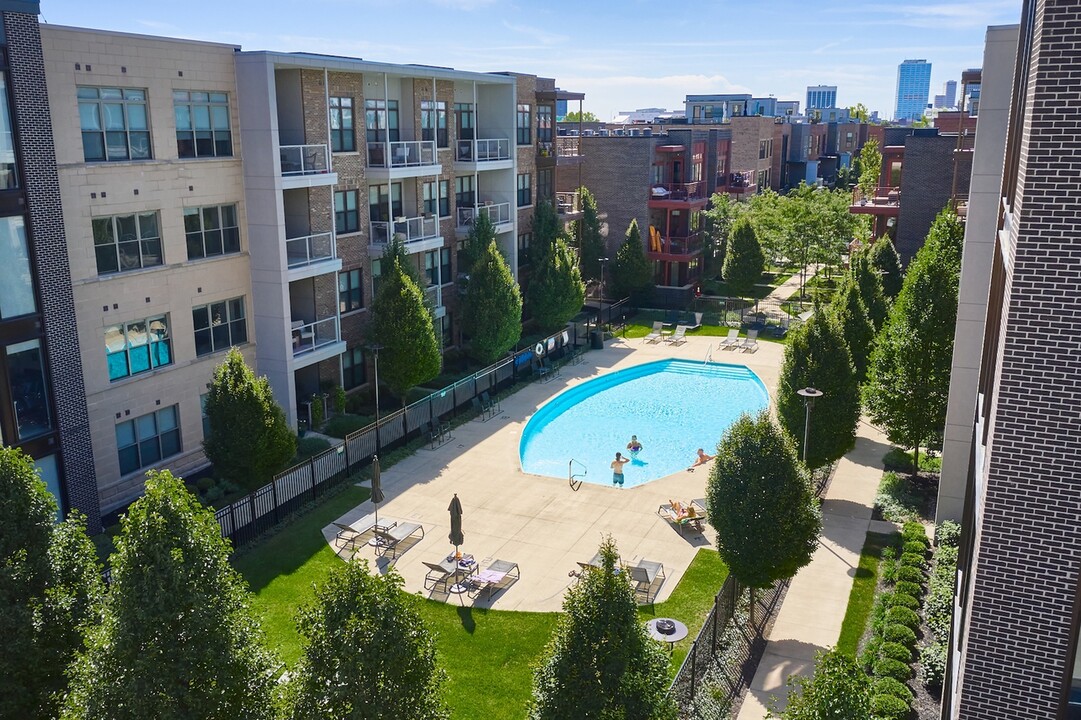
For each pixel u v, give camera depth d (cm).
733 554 1822
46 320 2184
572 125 9075
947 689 1395
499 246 4281
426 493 2653
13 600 1249
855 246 6381
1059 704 1031
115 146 2511
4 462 1277
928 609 1884
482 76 3997
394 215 3772
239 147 2900
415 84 3709
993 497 1011
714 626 1741
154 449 2723
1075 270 930
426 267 3938
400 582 1147
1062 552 991
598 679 1124
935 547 2225
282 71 3086
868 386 2728
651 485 2728
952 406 2241
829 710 1021
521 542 2323
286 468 2672
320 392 3322
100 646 1088
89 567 1344
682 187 5803
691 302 5388
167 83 2633
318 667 1102
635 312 5359
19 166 2097
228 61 2825
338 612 1105
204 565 1126
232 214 2933
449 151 4022
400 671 1098
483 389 3619
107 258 2516
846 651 1802
